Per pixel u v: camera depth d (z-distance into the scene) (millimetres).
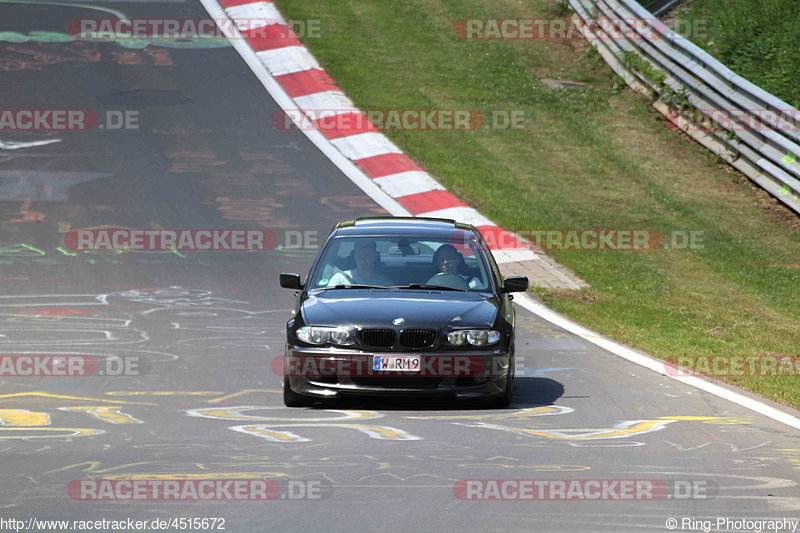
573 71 97125
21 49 87812
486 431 27609
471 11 108562
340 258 34406
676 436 27484
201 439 26062
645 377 36562
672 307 52594
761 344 45906
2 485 21406
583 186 72625
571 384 35250
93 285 48656
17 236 55188
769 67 93875
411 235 35188
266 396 32250
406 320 30328
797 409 32531
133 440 25859
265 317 44656
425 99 85375
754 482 22719
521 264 57656
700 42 102750
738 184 76062
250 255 54656
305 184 66500
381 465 23578
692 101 85438
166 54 88875
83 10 98625
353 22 101312
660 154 80688
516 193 69375
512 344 32094
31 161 66938
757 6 103812
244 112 78625
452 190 68000
